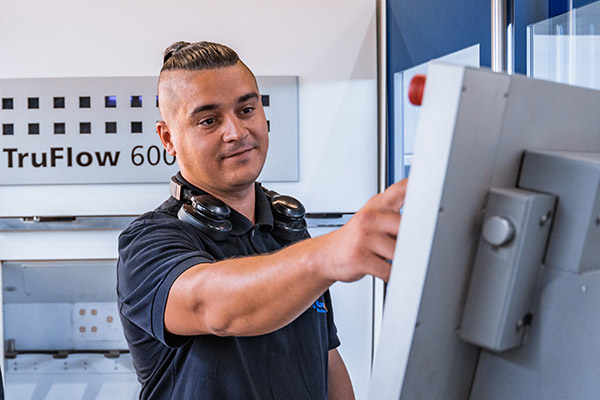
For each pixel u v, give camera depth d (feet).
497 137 1.75
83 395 7.98
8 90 7.48
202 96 3.93
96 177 7.57
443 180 1.64
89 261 7.71
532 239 1.77
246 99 4.04
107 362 7.98
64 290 7.80
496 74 1.68
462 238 1.76
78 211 7.63
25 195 7.59
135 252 3.56
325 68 7.67
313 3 7.61
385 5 7.68
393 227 1.93
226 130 3.97
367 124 7.75
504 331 1.81
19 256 7.62
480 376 2.02
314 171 7.75
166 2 7.50
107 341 7.92
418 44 6.64
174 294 3.05
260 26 7.58
